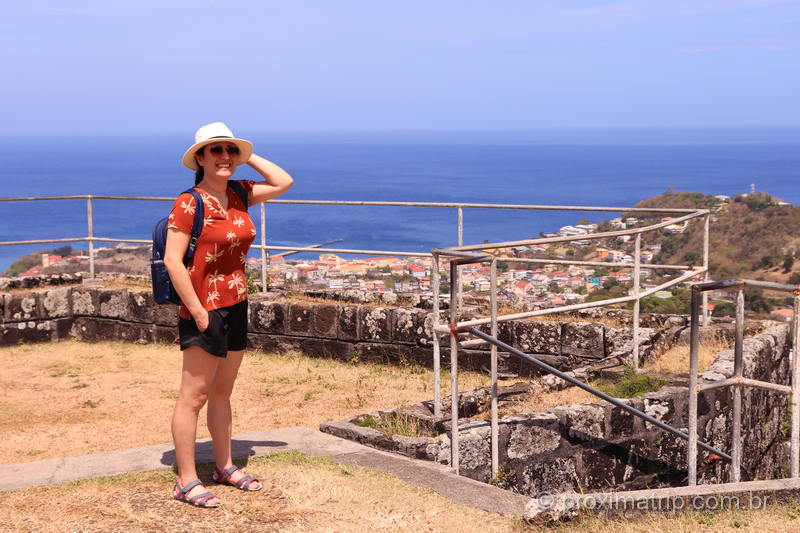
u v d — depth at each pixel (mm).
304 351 9812
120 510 4297
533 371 8859
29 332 10547
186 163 4426
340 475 4910
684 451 6906
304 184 198125
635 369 7629
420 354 9273
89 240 11703
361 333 9477
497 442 5688
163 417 7250
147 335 10547
